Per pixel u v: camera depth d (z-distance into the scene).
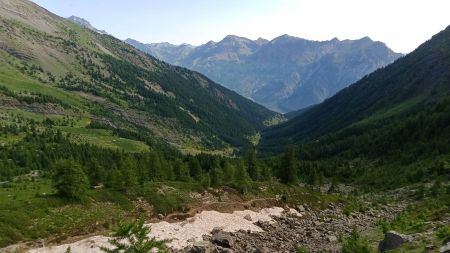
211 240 69.38
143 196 93.19
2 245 61.78
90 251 63.53
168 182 108.62
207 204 99.12
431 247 38.06
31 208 74.56
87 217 77.69
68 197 82.44
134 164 111.12
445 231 42.56
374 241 60.84
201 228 81.50
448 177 136.50
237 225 87.62
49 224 71.25
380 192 147.25
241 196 110.44
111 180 98.75
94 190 91.56
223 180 124.56
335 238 73.56
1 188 146.00
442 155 163.38
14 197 117.56
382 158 199.75
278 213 105.12
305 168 194.00
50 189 144.12
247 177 122.31
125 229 27.94
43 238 67.25
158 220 84.81
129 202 88.94
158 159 121.31
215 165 148.50
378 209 114.75
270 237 77.00
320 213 113.06
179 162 129.38
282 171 140.38
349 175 188.12
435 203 94.44
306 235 79.88
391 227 67.88
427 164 159.25
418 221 69.25
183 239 72.06
